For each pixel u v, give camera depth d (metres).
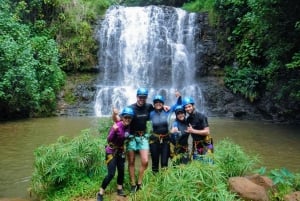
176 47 19.59
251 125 13.68
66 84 17.38
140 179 5.83
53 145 6.53
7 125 13.21
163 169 4.93
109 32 19.55
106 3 20.75
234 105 16.25
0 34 15.23
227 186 5.20
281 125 13.75
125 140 5.80
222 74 18.39
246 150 9.49
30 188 6.39
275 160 8.55
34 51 16.12
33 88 14.71
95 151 6.43
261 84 15.88
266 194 5.21
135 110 5.88
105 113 16.58
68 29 18.77
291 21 12.53
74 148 6.34
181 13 20.09
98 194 5.54
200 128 6.04
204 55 18.95
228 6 18.67
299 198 5.23
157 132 6.00
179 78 19.17
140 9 20.27
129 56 19.56
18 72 14.28
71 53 18.36
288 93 14.22
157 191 4.61
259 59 16.64
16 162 8.33
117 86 18.27
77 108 16.28
